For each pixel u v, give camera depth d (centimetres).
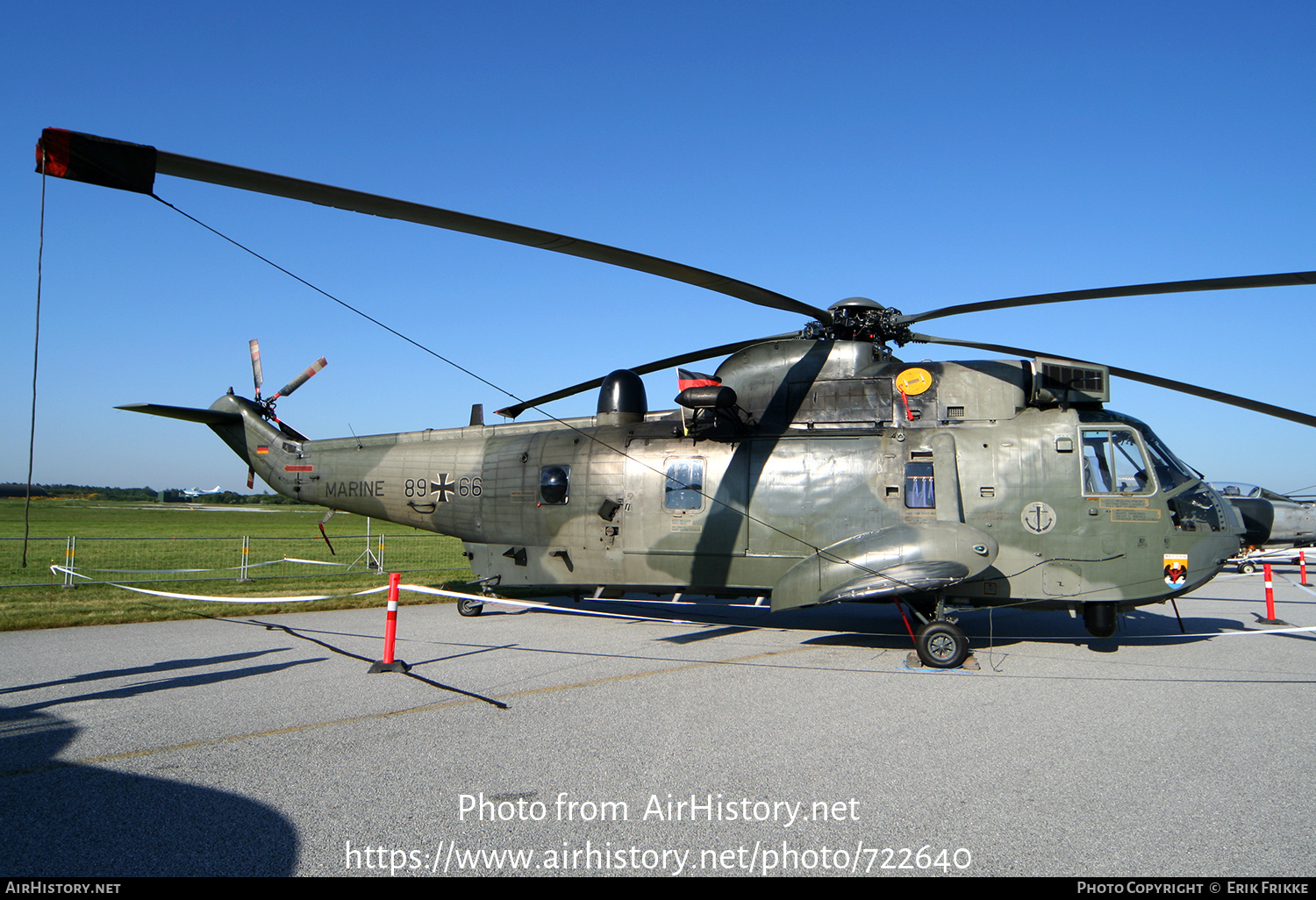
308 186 574
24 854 401
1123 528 944
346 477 1394
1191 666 887
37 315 562
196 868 388
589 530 1148
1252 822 448
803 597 955
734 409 1073
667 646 1011
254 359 1516
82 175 540
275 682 784
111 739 592
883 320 1070
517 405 1243
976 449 993
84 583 1650
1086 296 835
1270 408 949
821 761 552
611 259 736
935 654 872
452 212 617
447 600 1502
